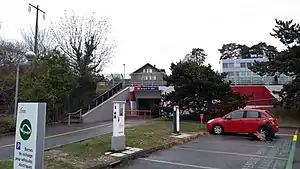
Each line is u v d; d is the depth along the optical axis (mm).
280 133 21500
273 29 30938
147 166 9477
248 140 16531
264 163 10094
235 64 59344
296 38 29703
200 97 27656
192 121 27656
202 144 14672
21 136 6168
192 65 29141
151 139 14570
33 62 25328
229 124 18828
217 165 9750
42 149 6066
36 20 32531
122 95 36875
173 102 28938
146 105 41969
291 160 10641
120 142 11414
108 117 32875
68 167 8547
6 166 8438
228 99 27266
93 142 13156
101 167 9000
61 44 36219
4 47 36406
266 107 34438
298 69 28641
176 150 12719
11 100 24391
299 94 29109
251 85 35688
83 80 33250
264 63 30766
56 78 25562
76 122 27219
